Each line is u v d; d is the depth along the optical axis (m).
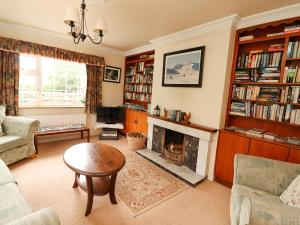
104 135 4.33
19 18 2.88
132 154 3.49
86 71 4.25
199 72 2.78
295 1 1.92
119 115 4.56
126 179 2.53
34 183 2.26
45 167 2.71
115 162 1.93
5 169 1.65
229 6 2.11
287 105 2.14
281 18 2.14
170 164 3.04
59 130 3.55
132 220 1.77
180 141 3.25
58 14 2.67
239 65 2.56
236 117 2.75
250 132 2.40
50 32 3.54
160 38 3.40
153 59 4.05
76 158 1.95
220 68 2.53
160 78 3.52
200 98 2.81
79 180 2.07
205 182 2.63
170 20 2.61
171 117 3.18
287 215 1.12
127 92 4.99
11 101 3.33
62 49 3.79
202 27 2.70
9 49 3.16
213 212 1.97
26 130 2.84
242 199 1.44
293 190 1.38
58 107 3.99
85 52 4.21
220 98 2.55
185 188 2.43
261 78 2.34
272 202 1.24
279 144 2.05
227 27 2.43
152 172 2.80
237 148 2.40
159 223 1.76
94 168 1.76
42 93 3.85
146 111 4.09
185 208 2.01
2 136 2.70
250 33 2.54
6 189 1.37
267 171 1.67
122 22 2.77
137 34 3.33
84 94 4.43
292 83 2.07
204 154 2.70
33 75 3.69
